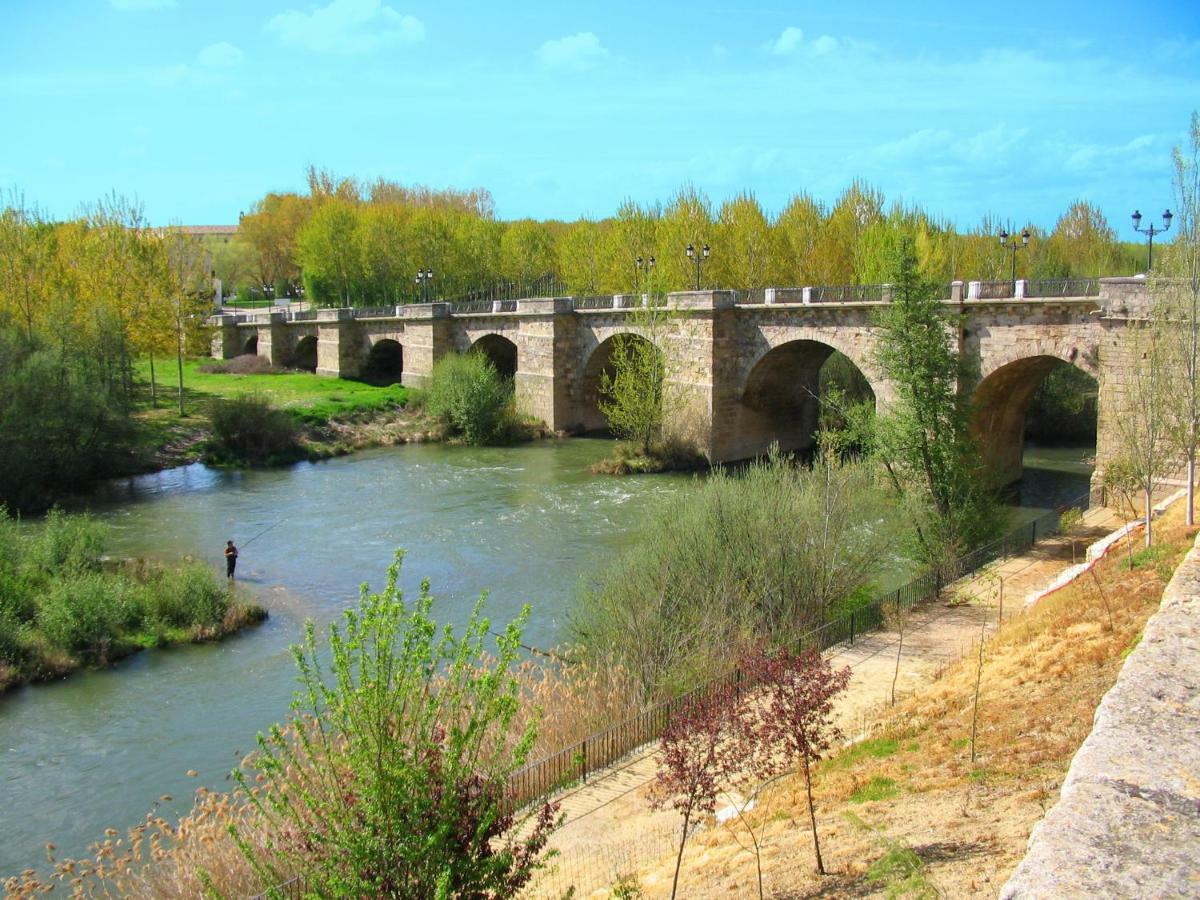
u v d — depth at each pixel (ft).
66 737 82.58
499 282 379.96
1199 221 103.09
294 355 337.93
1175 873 15.67
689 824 55.88
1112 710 21.53
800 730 46.55
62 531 123.03
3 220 240.94
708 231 267.80
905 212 276.41
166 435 212.64
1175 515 107.45
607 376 232.12
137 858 56.29
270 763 36.35
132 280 242.99
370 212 385.29
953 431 123.65
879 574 116.67
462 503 169.99
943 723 59.41
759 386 207.41
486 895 36.45
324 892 34.42
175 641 103.50
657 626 85.97
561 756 63.93
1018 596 102.58
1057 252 281.74
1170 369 105.09
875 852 41.11
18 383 172.65
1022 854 35.14
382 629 35.14
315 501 172.55
